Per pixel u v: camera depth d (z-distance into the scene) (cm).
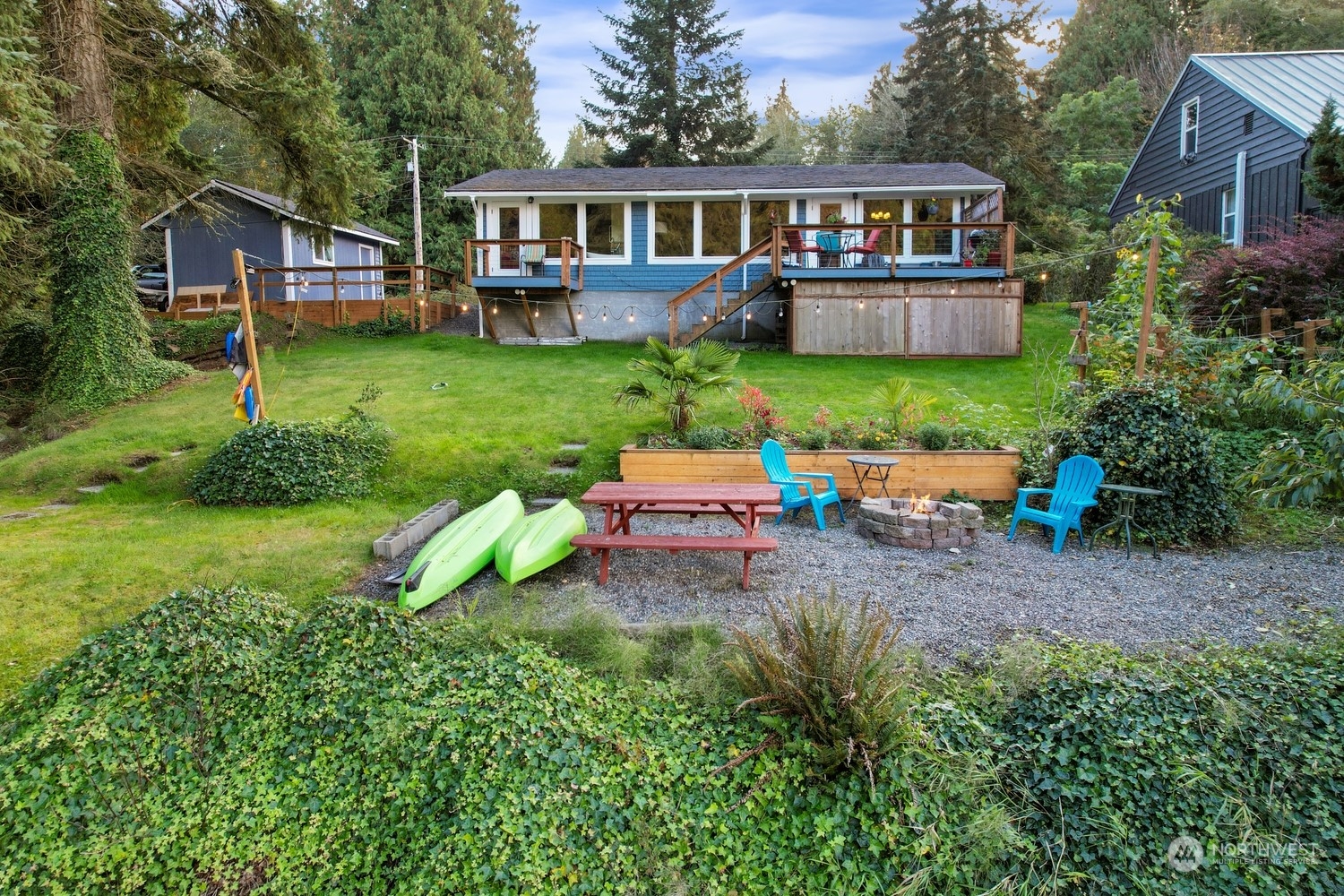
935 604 515
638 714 391
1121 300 936
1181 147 1734
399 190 2986
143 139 1565
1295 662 411
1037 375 1129
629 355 1409
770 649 393
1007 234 1373
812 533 688
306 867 340
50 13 1187
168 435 948
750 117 3152
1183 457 627
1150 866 330
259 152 1559
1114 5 3647
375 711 384
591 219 1705
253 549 617
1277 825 338
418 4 3081
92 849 331
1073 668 410
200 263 1988
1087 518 665
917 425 848
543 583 567
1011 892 326
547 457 848
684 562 611
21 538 651
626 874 332
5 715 373
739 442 825
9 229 1127
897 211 1697
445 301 1956
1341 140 1055
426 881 329
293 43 1448
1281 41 3027
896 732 359
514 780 353
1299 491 497
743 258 1430
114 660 391
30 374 1413
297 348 1494
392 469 830
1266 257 1045
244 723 382
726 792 355
